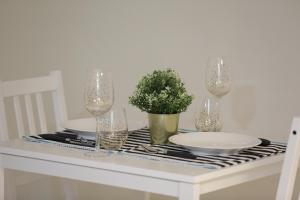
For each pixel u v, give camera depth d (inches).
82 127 86.0
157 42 139.6
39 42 154.3
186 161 69.9
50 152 75.4
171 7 137.4
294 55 126.0
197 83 135.9
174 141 75.8
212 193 130.3
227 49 132.5
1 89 91.2
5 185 125.3
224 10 132.0
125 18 142.9
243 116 132.9
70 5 149.4
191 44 135.9
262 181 127.3
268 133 130.4
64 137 82.9
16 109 94.4
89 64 148.4
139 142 81.3
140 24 141.3
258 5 128.6
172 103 78.8
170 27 137.9
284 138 128.6
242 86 132.1
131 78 143.6
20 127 94.7
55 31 151.9
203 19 134.3
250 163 70.3
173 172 65.0
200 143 77.2
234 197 129.0
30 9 154.3
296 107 126.8
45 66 154.3
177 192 65.2
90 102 77.2
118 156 73.0
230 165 68.4
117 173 69.5
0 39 157.8
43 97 153.4
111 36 145.1
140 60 142.1
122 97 145.2
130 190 134.3
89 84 77.5
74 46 149.9
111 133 75.0
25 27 155.3
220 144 76.9
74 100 151.3
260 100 130.5
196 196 64.0
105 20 145.4
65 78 151.9
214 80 87.0
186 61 136.7
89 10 147.3
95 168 71.1
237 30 131.2
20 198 139.0
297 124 63.2
